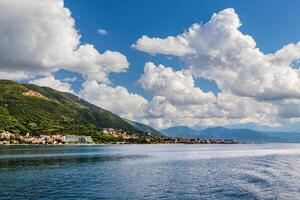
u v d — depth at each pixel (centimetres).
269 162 14388
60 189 7819
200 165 13450
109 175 10206
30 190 7719
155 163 14525
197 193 7194
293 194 6856
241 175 9819
